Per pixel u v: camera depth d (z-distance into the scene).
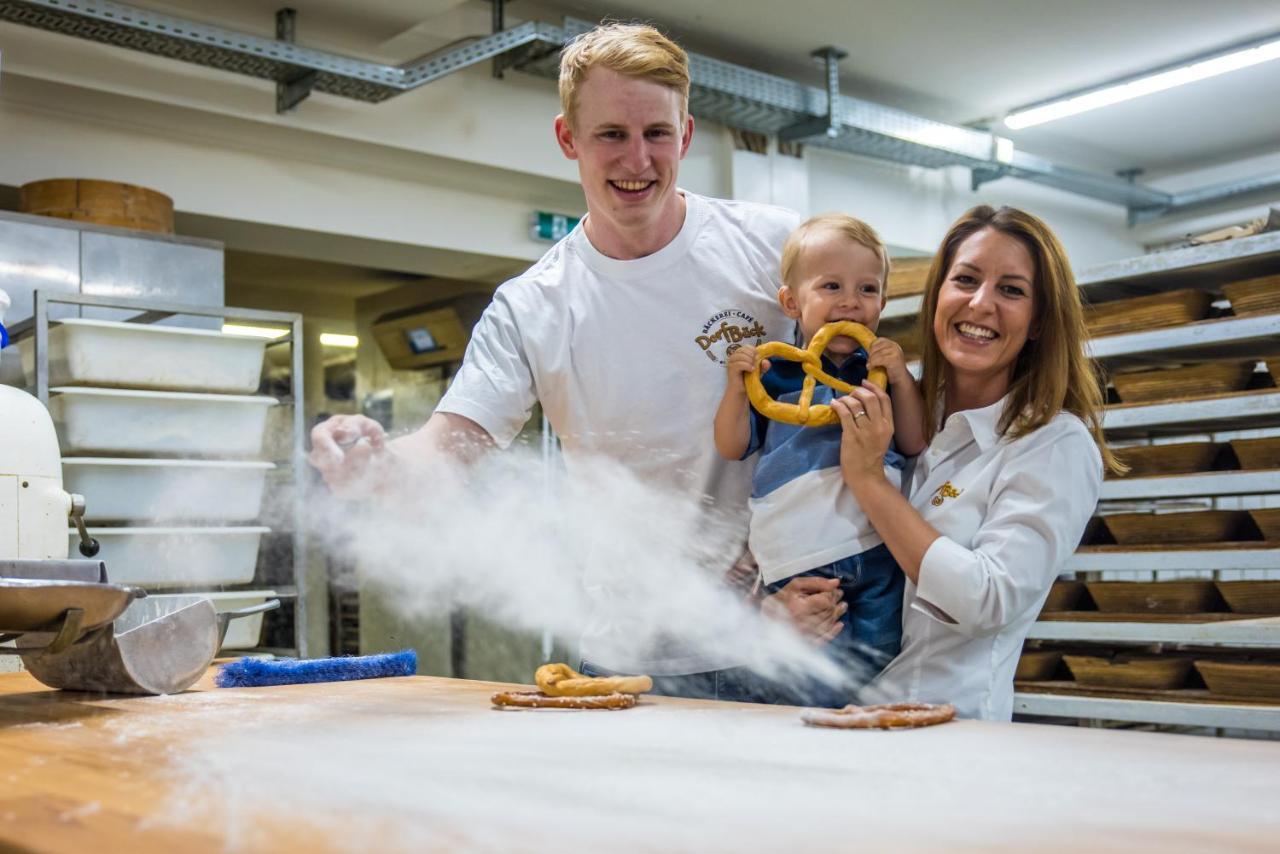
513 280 2.14
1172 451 3.68
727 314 2.03
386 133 5.71
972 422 1.74
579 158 1.96
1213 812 0.86
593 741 1.21
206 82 5.20
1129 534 3.73
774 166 7.14
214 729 1.34
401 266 6.72
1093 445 1.69
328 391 8.58
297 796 0.93
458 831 0.80
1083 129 8.30
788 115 6.71
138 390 3.63
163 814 0.87
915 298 3.93
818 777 1.00
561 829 0.81
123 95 5.00
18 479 2.41
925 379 1.90
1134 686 3.57
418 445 1.92
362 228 5.99
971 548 1.67
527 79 6.22
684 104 1.93
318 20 5.54
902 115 7.16
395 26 5.64
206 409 3.70
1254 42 6.68
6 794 0.97
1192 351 3.77
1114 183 8.57
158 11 5.08
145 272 4.62
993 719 1.66
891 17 6.32
